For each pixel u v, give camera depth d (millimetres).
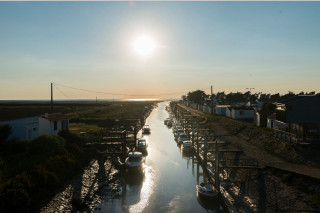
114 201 21047
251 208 18219
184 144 40062
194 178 27672
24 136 30594
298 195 18109
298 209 16688
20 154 23984
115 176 27703
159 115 125500
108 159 34312
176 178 27609
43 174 20766
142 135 58156
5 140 26594
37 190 19172
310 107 28891
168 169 31219
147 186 24891
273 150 29844
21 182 18328
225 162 27156
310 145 24891
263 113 44312
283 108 31188
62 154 27047
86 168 28562
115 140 38531
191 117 70312
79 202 20031
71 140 33000
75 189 22391
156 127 75812
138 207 19984
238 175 25156
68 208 18875
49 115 38531
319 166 21875
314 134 27562
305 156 24141
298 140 26531
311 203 16875
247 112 58938
